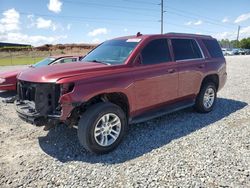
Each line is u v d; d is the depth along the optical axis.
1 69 20.78
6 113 6.22
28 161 3.65
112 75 3.96
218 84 6.28
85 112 3.73
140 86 4.34
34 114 3.72
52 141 4.39
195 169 3.30
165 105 4.98
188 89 5.36
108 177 3.18
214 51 6.20
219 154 3.71
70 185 3.03
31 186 3.03
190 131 4.74
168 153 3.81
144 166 3.43
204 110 5.87
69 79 3.55
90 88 3.66
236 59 26.48
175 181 3.04
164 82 4.76
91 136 3.69
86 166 3.48
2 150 4.03
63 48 76.75
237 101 7.10
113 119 3.98
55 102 3.61
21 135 4.68
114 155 3.83
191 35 5.74
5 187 3.01
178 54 5.18
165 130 4.82
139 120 4.47
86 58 5.07
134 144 4.21
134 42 4.72
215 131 4.70
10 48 67.06
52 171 3.36
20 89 4.19
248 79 11.12
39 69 4.13
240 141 4.18
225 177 3.09
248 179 3.04
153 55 4.69
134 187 2.95
